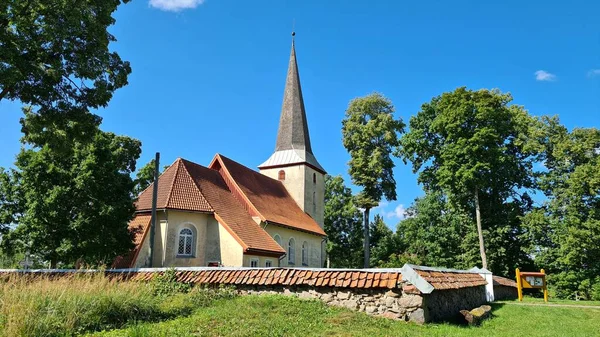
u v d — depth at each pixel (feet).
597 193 99.86
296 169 140.56
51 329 24.99
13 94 56.70
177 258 82.43
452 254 133.18
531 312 47.91
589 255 99.66
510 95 124.16
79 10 54.80
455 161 113.80
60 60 56.80
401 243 179.93
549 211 110.11
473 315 36.45
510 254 118.62
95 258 72.02
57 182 71.31
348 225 187.93
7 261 80.18
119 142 112.37
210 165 111.55
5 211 72.33
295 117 150.61
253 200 105.91
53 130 61.11
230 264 84.12
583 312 49.32
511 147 121.39
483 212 120.88
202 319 28.35
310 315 30.17
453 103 116.16
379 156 143.54
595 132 106.22
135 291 33.63
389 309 32.19
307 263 125.70
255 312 30.22
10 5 51.03
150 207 84.64
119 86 64.59
